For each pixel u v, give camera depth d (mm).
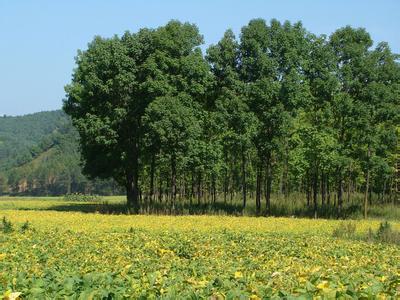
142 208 54250
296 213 54250
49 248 21219
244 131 51438
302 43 53344
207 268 13641
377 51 53094
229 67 53156
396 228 34906
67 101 58281
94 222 38656
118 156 56188
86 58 57875
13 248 20750
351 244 24531
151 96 52625
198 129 51438
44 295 7910
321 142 49812
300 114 54719
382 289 7633
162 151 53562
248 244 23094
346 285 8188
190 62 52969
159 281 9336
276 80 52844
